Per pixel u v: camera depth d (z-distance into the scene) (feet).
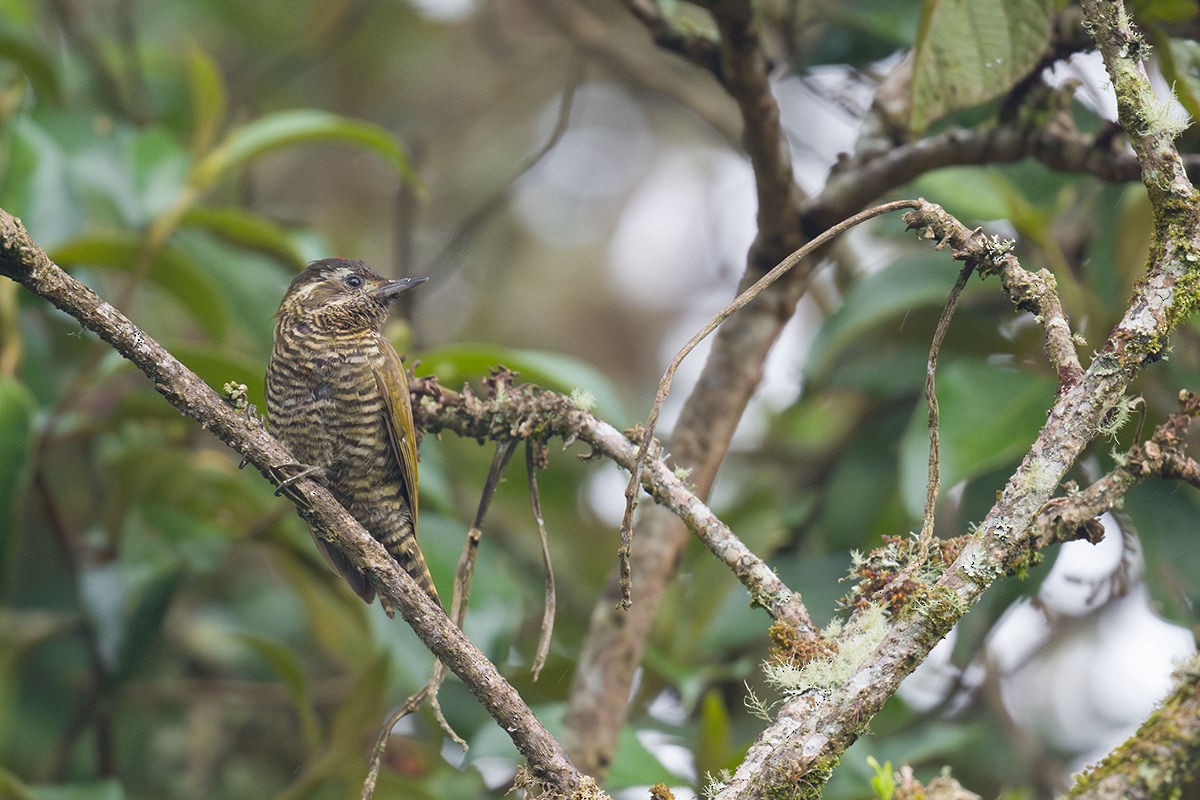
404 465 27.50
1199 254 17.16
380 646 32.65
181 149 36.96
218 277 36.76
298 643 41.65
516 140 57.06
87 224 34.78
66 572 38.11
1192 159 26.68
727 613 32.35
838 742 16.07
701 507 19.69
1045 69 27.71
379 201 55.36
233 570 42.45
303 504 20.16
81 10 50.52
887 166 28.71
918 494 27.37
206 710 39.19
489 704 17.83
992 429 27.86
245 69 51.13
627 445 20.92
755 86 26.94
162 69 47.26
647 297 58.29
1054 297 18.02
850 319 31.32
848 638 17.26
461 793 32.12
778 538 35.12
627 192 60.13
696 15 36.76
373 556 19.69
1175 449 16.71
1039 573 29.96
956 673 34.94
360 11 50.39
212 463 35.53
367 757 31.04
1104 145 27.66
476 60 55.52
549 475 41.16
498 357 29.27
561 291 57.62
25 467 29.91
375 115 54.95
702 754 26.84
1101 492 16.67
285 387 28.78
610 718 28.32
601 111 59.82
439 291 54.65
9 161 34.22
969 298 32.42
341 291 31.27
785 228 28.94
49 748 36.52
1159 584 29.45
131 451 34.88
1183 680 15.17
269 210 54.08
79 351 38.81
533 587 40.06
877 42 36.88
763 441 41.01
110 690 34.17
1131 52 18.39
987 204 30.27
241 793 38.06
